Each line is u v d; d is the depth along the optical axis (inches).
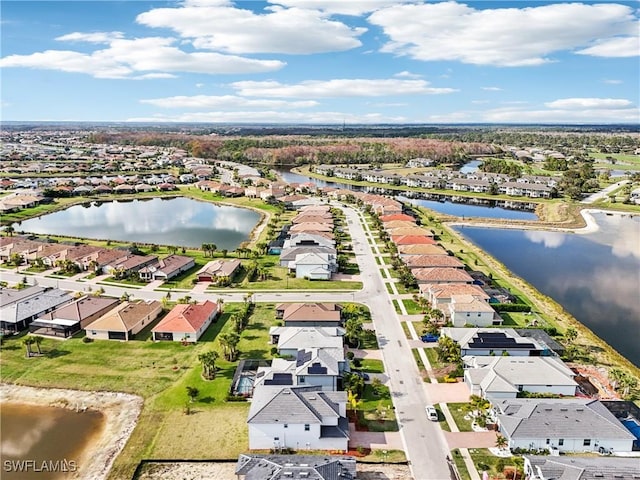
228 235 6151.6
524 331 3132.4
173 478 1961.1
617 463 1879.9
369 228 6387.8
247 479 1808.6
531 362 2630.4
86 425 2301.9
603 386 2630.4
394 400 2480.3
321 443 2119.8
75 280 4274.1
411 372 2753.4
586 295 4121.6
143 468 2017.7
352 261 4928.6
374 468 2006.6
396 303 3796.8
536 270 4820.4
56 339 3115.2
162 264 4402.1
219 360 2854.3
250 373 2645.2
